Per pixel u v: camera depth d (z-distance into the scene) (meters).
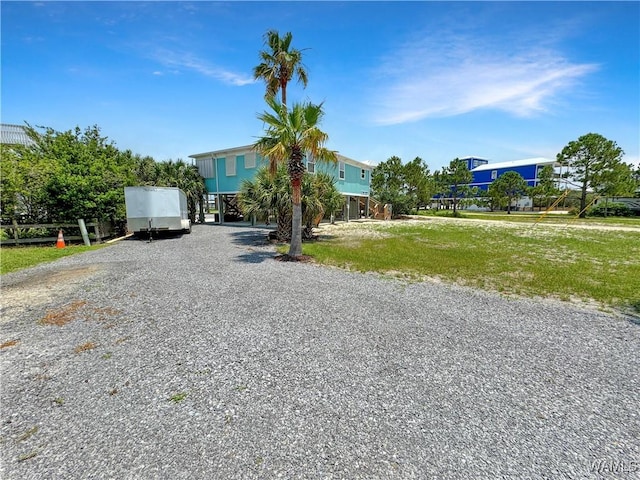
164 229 12.11
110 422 2.14
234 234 14.31
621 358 3.11
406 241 12.07
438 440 1.98
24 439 1.98
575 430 2.09
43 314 4.18
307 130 7.80
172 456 1.84
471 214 35.47
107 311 4.30
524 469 1.75
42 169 10.70
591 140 27.45
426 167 34.25
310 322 3.95
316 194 11.44
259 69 10.79
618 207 29.52
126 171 14.80
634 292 5.31
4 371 2.79
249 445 1.93
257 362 2.96
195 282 5.84
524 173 45.25
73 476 1.69
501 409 2.30
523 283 5.94
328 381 2.65
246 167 18.45
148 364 2.92
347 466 1.77
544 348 3.31
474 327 3.85
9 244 10.65
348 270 7.05
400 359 3.04
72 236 11.16
